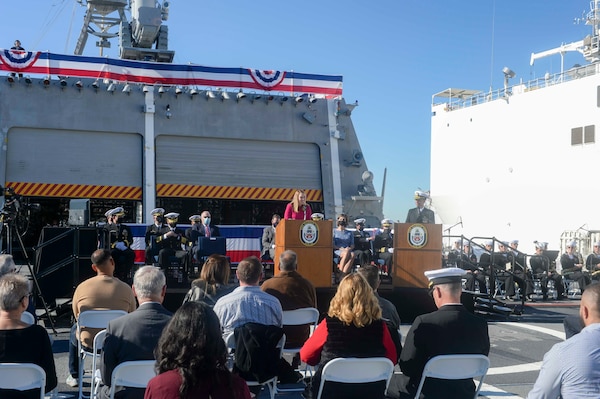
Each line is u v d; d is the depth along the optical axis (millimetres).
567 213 20469
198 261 10539
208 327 2682
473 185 24344
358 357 4281
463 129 25000
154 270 4414
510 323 11250
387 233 11680
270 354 4746
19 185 13414
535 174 21656
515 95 22578
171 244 10773
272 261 12156
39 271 9383
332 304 4402
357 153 15906
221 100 15117
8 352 3955
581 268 16156
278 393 5977
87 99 14148
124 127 14312
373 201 15680
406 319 10438
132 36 18453
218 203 14852
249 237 13258
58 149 13836
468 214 24500
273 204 15305
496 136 23328
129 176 14266
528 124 21984
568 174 20484
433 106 27203
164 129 14602
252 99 15320
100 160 14102
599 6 23297
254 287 5375
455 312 4480
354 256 10367
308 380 5457
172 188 14461
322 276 9711
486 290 14242
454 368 4344
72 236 9508
